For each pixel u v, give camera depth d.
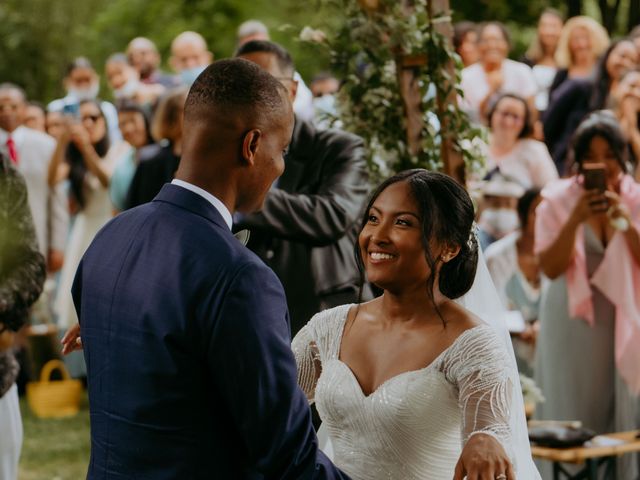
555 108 7.47
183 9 12.82
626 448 4.41
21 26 14.12
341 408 2.73
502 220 5.83
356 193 3.98
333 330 2.84
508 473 2.40
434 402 2.62
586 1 11.31
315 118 4.74
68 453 6.21
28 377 7.75
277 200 3.80
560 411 5.27
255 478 2.29
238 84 2.33
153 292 2.26
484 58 7.68
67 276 7.66
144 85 8.98
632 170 6.54
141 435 2.24
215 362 2.20
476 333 2.63
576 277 5.21
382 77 4.30
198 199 2.32
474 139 4.41
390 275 2.67
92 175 7.68
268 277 2.25
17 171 3.41
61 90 14.30
